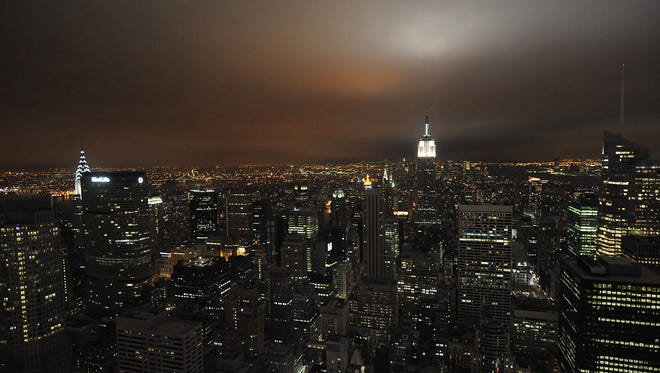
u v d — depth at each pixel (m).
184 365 120.75
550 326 191.12
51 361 157.12
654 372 102.50
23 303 150.88
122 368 127.56
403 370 181.00
